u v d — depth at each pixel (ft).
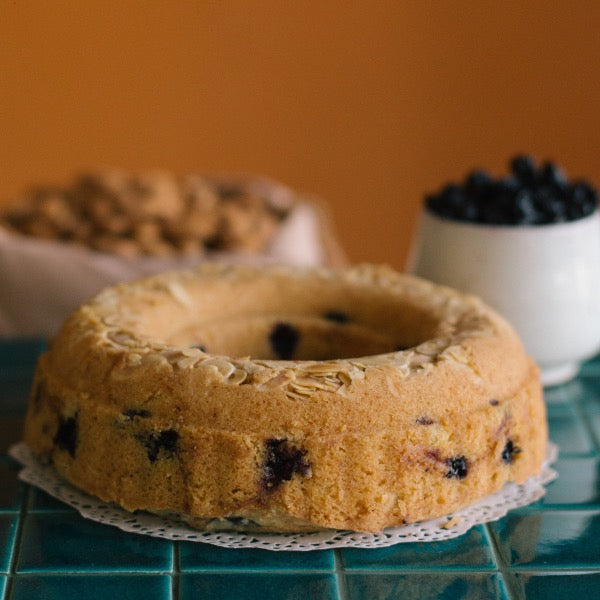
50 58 6.21
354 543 2.51
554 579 2.46
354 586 2.42
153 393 2.50
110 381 2.55
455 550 2.53
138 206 4.73
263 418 2.46
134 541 2.52
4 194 6.44
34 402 2.74
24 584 2.40
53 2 6.09
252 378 2.49
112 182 4.92
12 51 6.14
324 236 5.24
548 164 3.27
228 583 2.42
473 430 2.54
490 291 3.16
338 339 2.94
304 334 2.95
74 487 2.66
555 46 6.63
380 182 6.94
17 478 2.72
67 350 2.67
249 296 2.97
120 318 2.73
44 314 4.25
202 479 2.46
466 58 6.69
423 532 2.56
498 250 3.15
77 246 4.49
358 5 6.56
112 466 2.53
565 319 3.16
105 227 4.59
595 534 2.60
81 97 6.34
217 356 2.56
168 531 2.53
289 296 2.98
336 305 2.97
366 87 6.72
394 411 2.49
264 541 2.51
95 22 6.20
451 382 2.55
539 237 3.13
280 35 6.53
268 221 4.89
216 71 6.52
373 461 2.46
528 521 2.63
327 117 6.75
